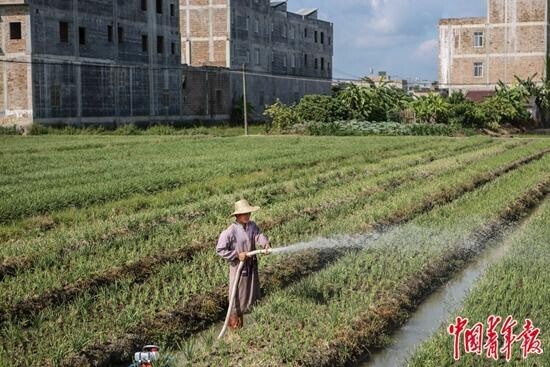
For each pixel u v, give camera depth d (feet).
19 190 72.18
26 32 163.12
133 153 117.60
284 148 132.36
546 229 54.80
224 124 229.04
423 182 82.79
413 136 185.47
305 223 57.00
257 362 30.66
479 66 254.88
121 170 90.38
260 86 257.55
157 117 204.85
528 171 95.09
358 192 74.59
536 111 235.20
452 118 209.26
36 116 165.17
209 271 43.11
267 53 263.49
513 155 117.80
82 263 43.93
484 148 138.51
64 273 42.06
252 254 34.45
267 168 96.73
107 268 43.65
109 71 186.09
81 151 119.85
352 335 34.22
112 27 187.93
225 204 66.03
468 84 256.11
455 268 48.52
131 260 45.65
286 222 58.75
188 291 39.75
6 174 86.07
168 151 122.42
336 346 33.01
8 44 164.66
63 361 30.91
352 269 43.42
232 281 34.94
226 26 238.48
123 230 55.01
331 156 114.73
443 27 257.34
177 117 213.66
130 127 179.73
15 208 61.67
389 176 87.10
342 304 37.27
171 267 43.65
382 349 34.73
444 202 71.87
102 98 183.93
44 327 34.06
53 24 169.07
